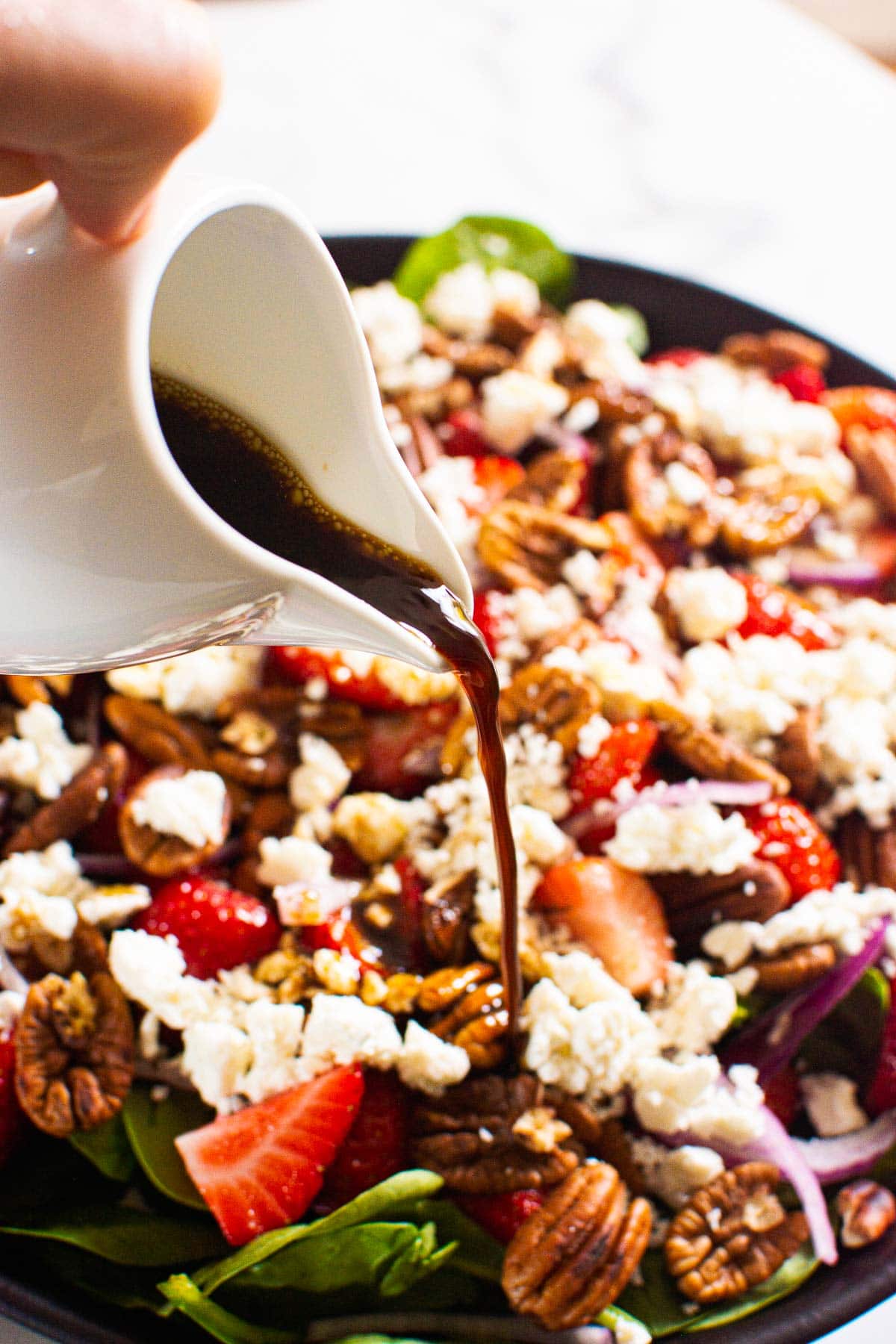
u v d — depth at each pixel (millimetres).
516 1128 488
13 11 377
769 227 672
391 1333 479
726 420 587
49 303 396
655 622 556
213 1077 486
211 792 516
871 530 591
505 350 607
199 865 518
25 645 409
